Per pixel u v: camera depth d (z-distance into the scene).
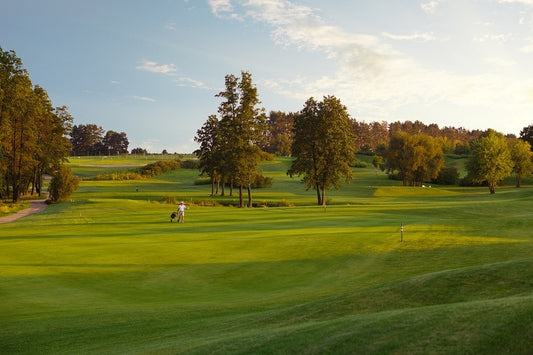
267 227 32.28
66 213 47.03
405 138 111.62
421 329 6.94
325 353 6.60
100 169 150.38
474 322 6.90
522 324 6.55
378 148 184.88
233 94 63.31
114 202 56.94
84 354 8.99
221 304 13.72
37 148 69.62
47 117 72.06
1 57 53.97
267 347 7.22
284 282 17.42
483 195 82.25
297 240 25.62
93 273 18.45
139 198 74.19
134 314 12.47
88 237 27.78
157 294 15.59
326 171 63.62
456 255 21.09
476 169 90.56
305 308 11.41
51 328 11.16
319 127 63.97
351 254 22.14
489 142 90.50
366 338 6.92
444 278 12.37
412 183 113.44
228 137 63.16
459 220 33.28
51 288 16.12
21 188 84.69
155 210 50.66
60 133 75.12
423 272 18.28
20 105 57.09
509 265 12.89
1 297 14.77
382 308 10.71
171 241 25.77
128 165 166.00
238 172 62.56
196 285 16.94
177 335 9.95
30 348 9.69
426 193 87.19
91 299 14.76
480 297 10.75
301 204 67.12
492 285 11.50
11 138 63.50
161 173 135.38
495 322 6.76
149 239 26.62
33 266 19.47
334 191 95.00
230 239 26.20
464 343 6.25
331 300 11.91
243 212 46.97
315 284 16.94
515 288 11.14
